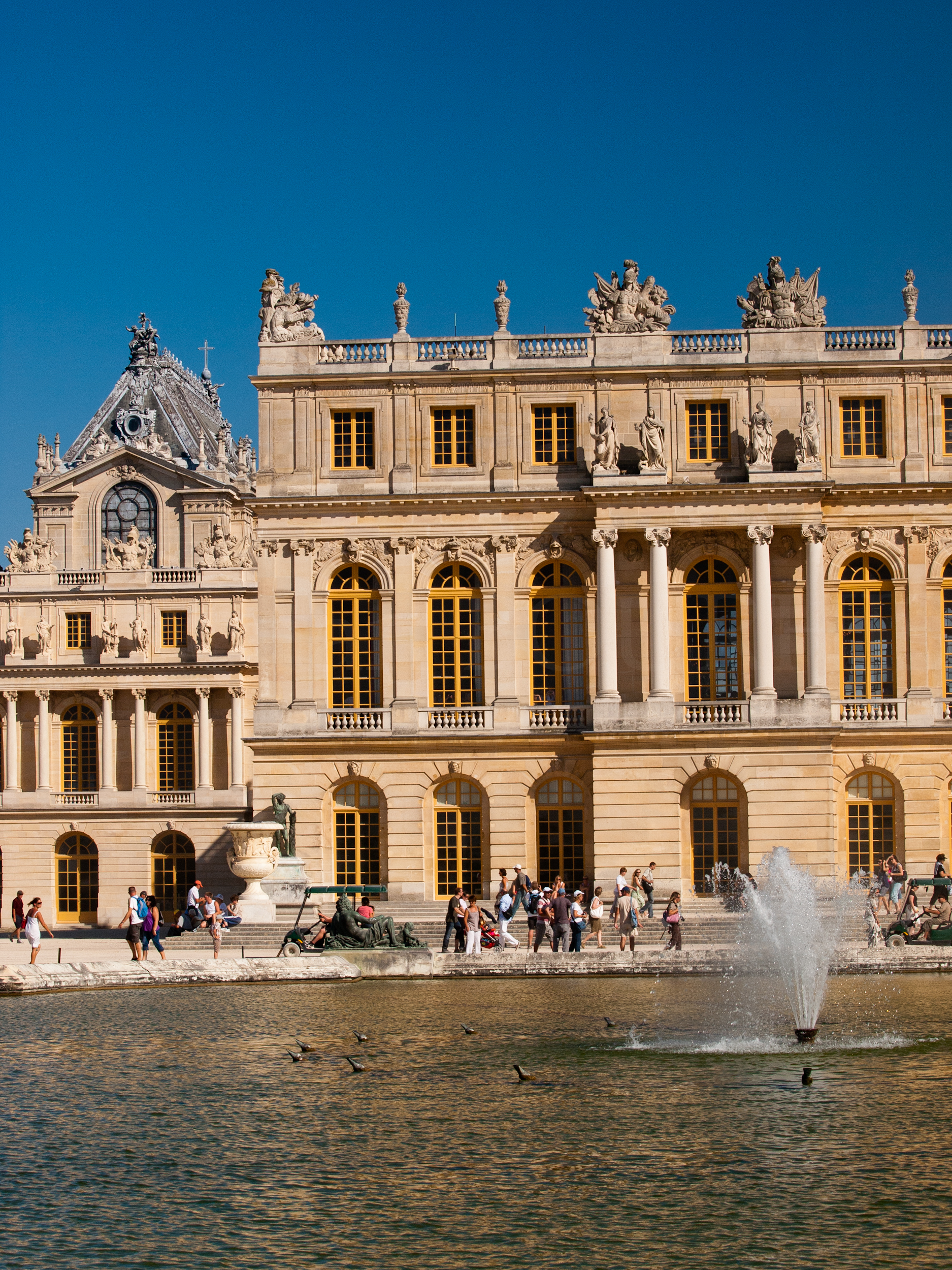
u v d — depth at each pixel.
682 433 80.94
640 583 80.06
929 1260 23.06
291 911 75.25
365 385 81.94
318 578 81.44
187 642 115.50
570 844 80.62
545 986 53.09
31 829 113.75
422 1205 25.81
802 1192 26.12
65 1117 31.86
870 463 80.81
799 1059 37.38
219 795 112.50
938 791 79.25
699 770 78.38
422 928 72.62
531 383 81.56
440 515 81.12
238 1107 32.62
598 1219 25.02
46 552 117.94
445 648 81.56
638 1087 34.25
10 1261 23.50
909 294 81.81
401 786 80.44
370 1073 36.06
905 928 62.28
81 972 52.12
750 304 81.88
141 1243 24.22
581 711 80.19
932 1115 31.06
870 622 80.75
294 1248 24.00
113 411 136.38
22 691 114.62
